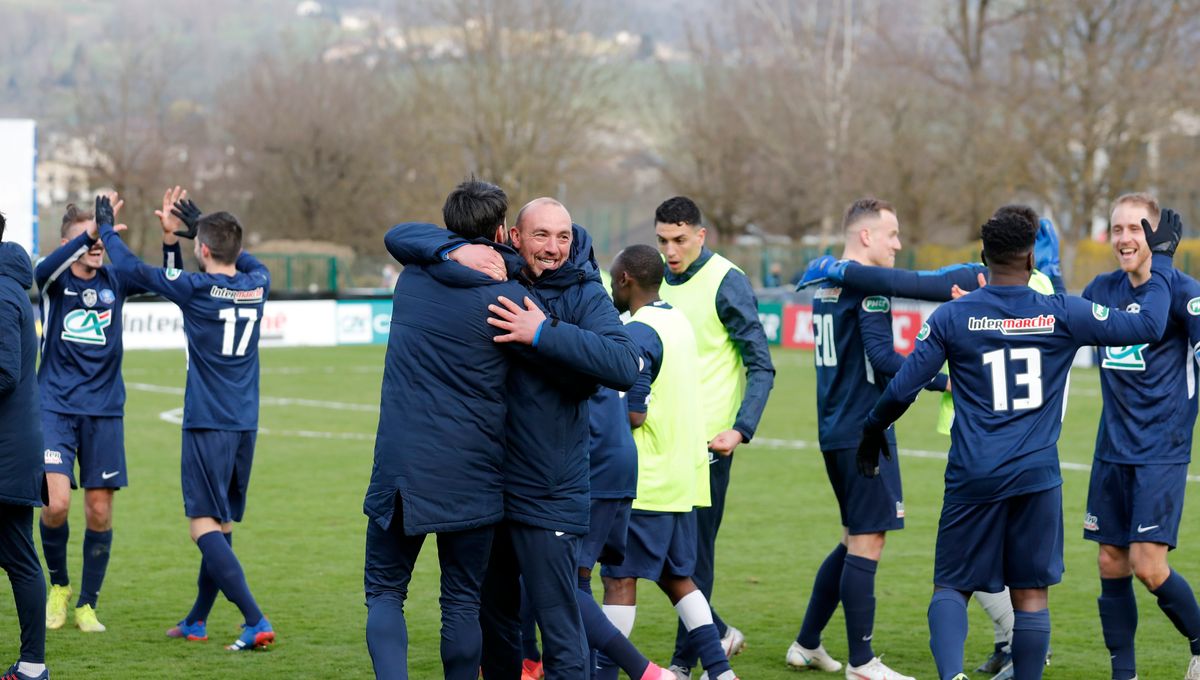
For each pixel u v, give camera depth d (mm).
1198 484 22812
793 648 11789
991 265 9539
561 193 92062
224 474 12133
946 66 72812
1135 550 10688
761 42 94625
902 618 13492
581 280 8797
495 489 8445
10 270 9859
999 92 67312
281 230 102312
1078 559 16578
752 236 106812
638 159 109062
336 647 12102
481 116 85688
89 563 12812
